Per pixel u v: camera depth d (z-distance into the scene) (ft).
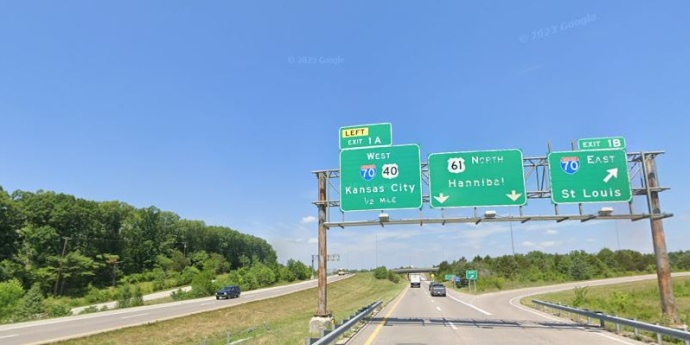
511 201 61.98
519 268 403.13
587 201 60.75
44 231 322.34
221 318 123.44
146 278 391.45
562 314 88.48
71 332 84.28
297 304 187.52
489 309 107.34
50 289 305.32
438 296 191.93
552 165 62.18
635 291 195.93
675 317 56.44
